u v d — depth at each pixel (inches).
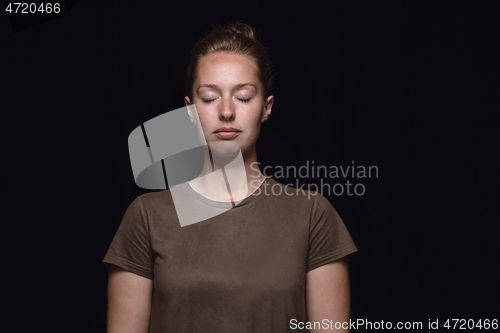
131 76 135.9
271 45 142.2
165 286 68.4
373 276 138.0
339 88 142.3
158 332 68.6
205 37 77.2
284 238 71.2
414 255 137.9
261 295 67.7
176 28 137.7
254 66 72.7
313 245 73.3
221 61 71.7
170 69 136.5
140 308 71.5
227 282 67.6
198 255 69.4
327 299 72.6
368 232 139.5
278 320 67.8
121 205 134.4
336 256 73.3
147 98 135.6
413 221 138.9
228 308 67.2
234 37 74.4
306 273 73.5
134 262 71.9
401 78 141.3
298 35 143.1
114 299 72.3
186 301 67.6
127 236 72.9
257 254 69.6
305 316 71.5
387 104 141.3
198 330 67.0
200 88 71.6
